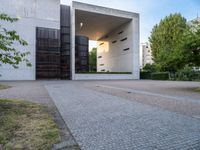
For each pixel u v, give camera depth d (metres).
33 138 4.33
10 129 4.85
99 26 49.97
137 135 4.68
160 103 9.20
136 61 46.03
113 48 54.19
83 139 4.40
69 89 16.00
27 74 34.44
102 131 4.98
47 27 36.38
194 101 9.85
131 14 45.44
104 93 13.24
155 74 44.56
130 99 10.48
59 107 8.03
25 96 11.10
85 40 43.72
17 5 34.41
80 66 42.75
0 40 6.63
